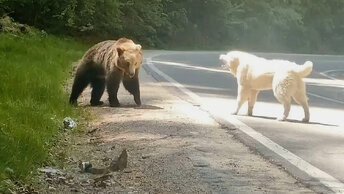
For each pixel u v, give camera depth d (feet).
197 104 37.83
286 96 32.37
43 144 23.72
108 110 34.78
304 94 32.65
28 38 74.95
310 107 40.14
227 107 37.01
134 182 19.57
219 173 20.48
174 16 156.66
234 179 19.72
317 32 207.00
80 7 105.09
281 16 189.78
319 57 140.56
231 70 34.63
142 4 131.13
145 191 18.48
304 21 205.67
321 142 26.63
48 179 19.69
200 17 168.66
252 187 18.80
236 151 24.02
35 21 101.50
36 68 46.70
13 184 18.29
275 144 25.71
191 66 76.18
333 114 36.60
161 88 46.91
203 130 28.45
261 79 33.06
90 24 110.32
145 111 34.35
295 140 26.91
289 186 18.99
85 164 21.22
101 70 36.47
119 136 27.04
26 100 31.55
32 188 18.57
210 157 22.80
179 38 158.92
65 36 102.94
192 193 18.19
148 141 25.71
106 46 36.52
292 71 32.30
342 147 25.50
